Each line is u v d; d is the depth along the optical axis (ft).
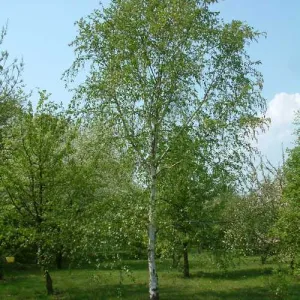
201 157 44.29
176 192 50.93
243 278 68.90
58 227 53.36
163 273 75.97
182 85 45.75
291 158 56.29
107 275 73.20
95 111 46.88
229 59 46.42
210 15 47.47
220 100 45.57
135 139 46.62
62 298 54.19
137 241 47.03
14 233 54.49
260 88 45.57
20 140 54.39
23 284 66.18
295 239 50.11
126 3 47.14
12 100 62.64
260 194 74.43
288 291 54.19
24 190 53.67
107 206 47.55
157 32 45.52
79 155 57.52
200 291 58.49
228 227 54.85
